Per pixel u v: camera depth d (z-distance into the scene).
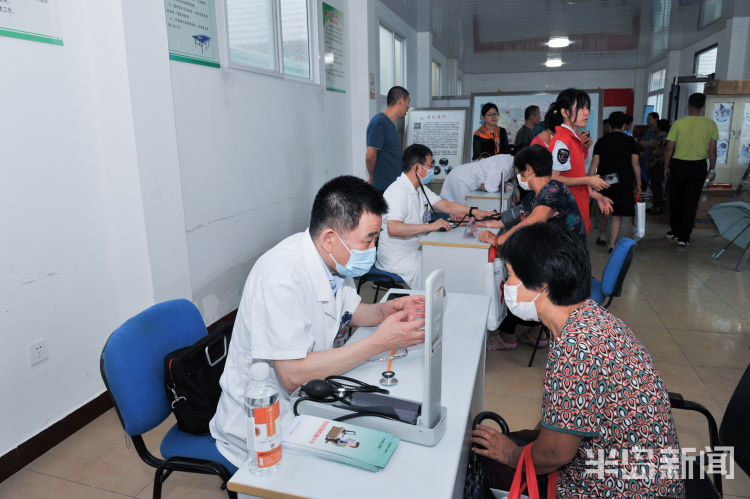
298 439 1.01
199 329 1.60
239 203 3.18
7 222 1.91
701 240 5.82
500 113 6.79
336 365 1.18
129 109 2.25
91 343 2.32
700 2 6.36
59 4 2.07
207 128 2.82
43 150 2.04
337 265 1.29
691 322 3.46
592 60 11.77
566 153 2.83
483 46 9.69
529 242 1.10
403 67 7.17
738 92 6.25
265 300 1.19
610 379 1.00
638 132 9.66
